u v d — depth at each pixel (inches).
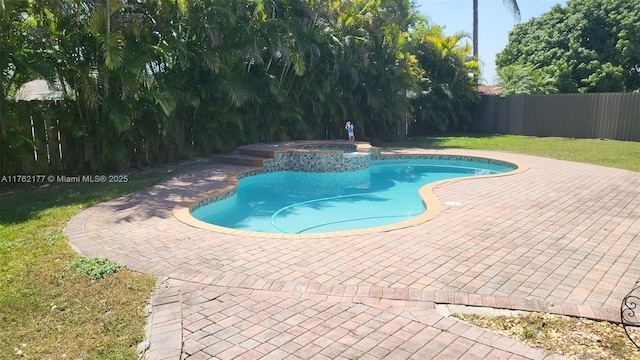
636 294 148.0
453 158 531.5
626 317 131.8
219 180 362.6
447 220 240.1
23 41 316.2
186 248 195.3
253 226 298.4
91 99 336.5
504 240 206.2
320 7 563.2
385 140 718.5
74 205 272.5
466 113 832.9
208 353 114.7
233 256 185.3
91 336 123.7
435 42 775.1
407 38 700.7
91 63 351.6
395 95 676.7
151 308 139.9
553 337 122.6
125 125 348.5
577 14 976.9
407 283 157.6
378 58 657.6
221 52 445.1
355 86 633.0
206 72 462.6
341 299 145.8
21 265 173.9
